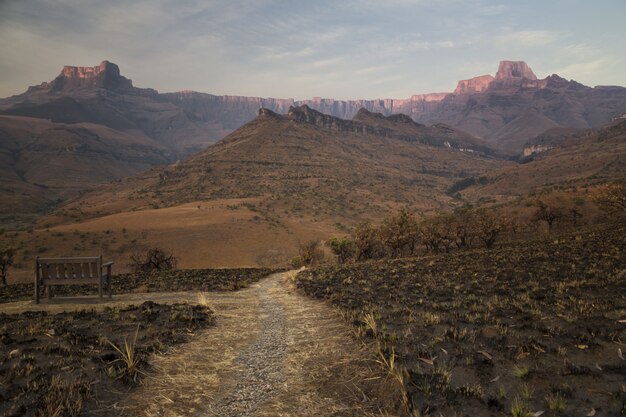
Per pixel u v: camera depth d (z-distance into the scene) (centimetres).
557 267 1653
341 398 524
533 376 534
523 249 2803
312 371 617
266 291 1711
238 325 952
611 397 461
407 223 5772
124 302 1291
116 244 12019
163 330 869
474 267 1966
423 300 1172
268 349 743
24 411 462
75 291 1895
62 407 468
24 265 10050
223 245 12719
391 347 666
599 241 2545
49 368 603
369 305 1088
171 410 495
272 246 13075
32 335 808
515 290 1211
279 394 541
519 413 438
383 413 479
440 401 486
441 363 602
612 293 1030
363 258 5616
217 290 1777
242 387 568
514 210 10644
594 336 665
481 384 531
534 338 686
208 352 728
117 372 593
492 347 660
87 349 704
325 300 1280
